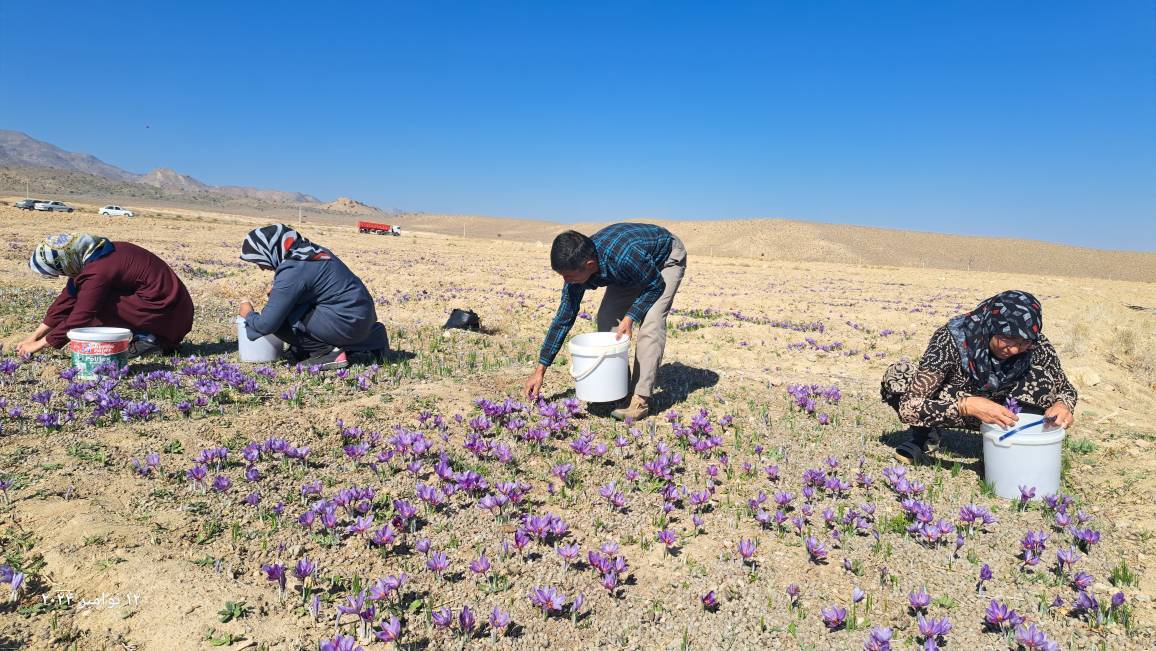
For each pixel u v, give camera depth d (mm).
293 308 6184
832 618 2740
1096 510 3895
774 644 2646
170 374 5492
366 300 6359
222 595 2672
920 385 4203
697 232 118250
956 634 2738
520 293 13750
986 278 30094
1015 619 2709
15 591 2582
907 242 116500
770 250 97000
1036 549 3299
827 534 3555
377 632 2521
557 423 4770
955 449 4883
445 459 3949
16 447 3947
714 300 15117
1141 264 102375
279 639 2459
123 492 3463
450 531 3357
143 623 2494
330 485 3783
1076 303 11781
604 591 2949
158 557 2885
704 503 3771
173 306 6438
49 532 3006
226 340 7551
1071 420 3918
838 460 4617
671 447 4723
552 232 173125
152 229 32312
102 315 6184
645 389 5156
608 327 5457
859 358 8305
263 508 3428
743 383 6609
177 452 4039
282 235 6102
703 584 3047
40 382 5246
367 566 2994
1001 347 3893
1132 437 5188
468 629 2547
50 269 5754
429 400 5379
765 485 4195
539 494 3891
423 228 186625
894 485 4086
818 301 15852
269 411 4914
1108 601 2965
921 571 3209
